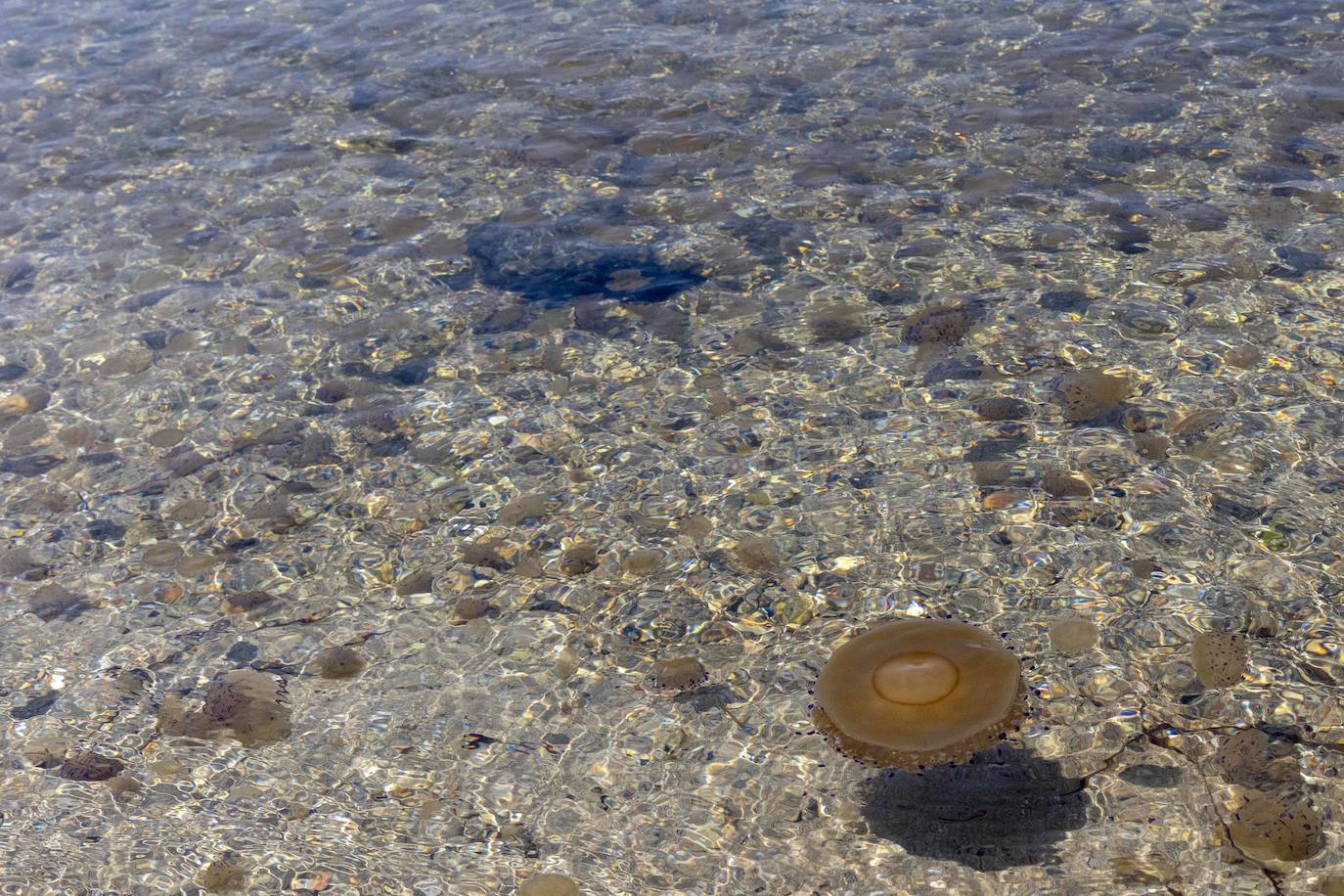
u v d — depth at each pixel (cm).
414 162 836
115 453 584
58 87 1023
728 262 682
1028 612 430
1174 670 397
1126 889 327
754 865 350
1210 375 543
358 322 668
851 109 837
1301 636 404
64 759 414
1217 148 729
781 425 550
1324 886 320
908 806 361
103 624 479
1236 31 876
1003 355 576
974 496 491
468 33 1044
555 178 793
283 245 752
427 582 483
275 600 483
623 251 702
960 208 704
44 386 639
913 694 341
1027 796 359
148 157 886
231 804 390
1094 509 475
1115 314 594
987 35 923
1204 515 464
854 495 501
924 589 448
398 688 432
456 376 615
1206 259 627
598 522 505
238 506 540
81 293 721
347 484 546
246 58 1044
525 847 363
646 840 362
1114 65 850
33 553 523
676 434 553
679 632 443
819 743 388
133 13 1193
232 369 639
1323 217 650
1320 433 499
